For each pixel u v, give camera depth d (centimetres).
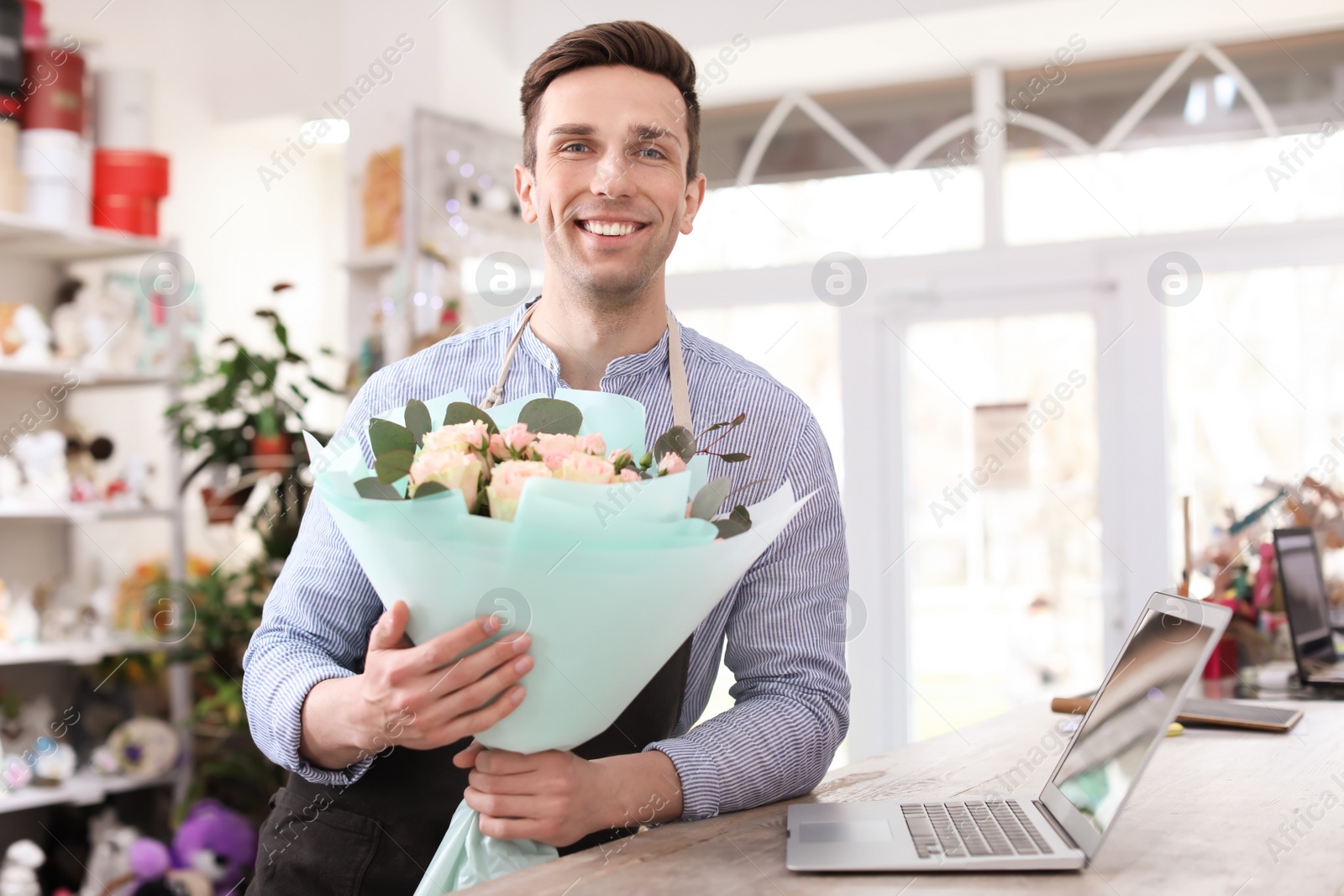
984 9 352
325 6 403
